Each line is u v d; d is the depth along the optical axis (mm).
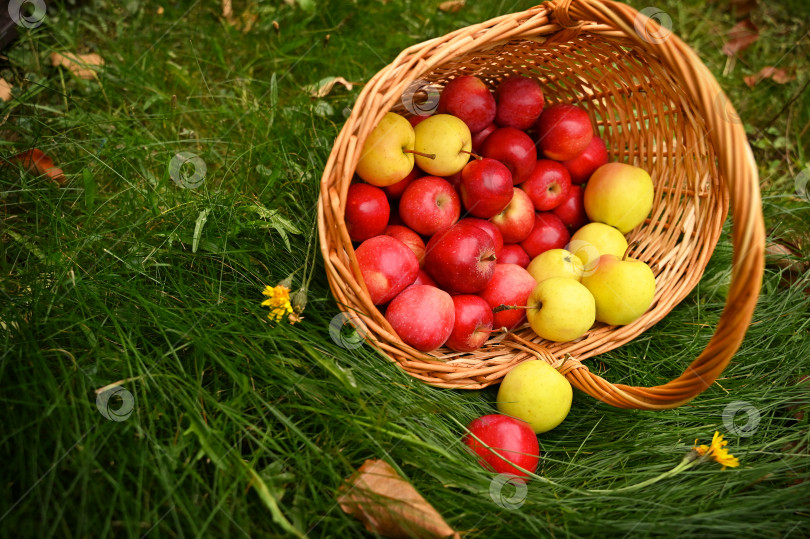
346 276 1177
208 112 1812
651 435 1354
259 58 2014
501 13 2131
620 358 1572
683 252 1540
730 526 1078
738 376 1499
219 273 1409
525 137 1524
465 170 1467
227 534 958
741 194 994
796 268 1717
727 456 1161
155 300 1300
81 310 1228
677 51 1106
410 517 1003
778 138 2125
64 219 1395
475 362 1430
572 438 1411
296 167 1623
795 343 1530
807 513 1142
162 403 1108
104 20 2018
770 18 2527
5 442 1006
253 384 1169
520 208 1546
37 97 1756
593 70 1615
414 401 1245
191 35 2010
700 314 1644
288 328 1257
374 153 1334
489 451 1232
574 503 1158
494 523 1082
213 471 1077
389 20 2162
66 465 1000
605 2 1188
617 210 1562
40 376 1077
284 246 1476
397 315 1302
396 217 1537
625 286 1427
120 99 1783
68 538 909
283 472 1084
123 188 1571
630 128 1636
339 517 1045
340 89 1965
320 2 2133
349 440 1133
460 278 1366
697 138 1438
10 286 1254
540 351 1425
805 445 1296
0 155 1486
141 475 980
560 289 1396
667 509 1134
